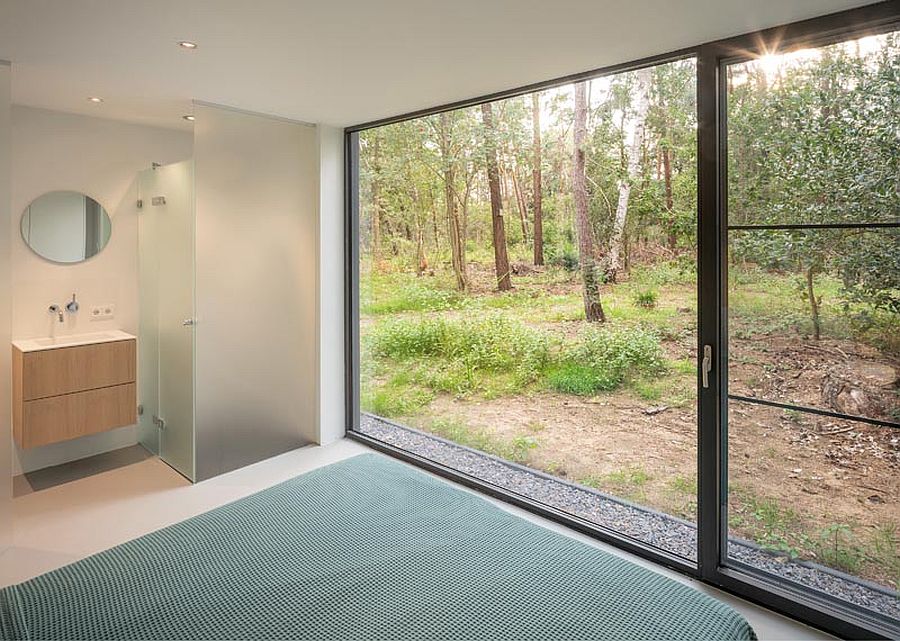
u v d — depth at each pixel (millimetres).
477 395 3785
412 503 2133
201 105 3586
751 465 2504
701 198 2561
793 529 2404
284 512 2037
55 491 3574
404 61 2783
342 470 2463
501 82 3135
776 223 2383
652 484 2986
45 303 3922
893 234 2104
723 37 2445
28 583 1562
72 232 4020
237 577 1614
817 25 2219
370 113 3879
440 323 3971
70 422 3770
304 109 3773
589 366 3250
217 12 2207
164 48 2605
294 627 1406
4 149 2760
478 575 1655
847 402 2240
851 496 2248
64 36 2459
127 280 4324
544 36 2439
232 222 3812
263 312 4039
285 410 4227
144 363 4352
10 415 2838
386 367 4328
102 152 4129
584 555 1790
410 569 1676
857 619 2223
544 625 1442
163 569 1647
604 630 1433
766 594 2434
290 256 4180
